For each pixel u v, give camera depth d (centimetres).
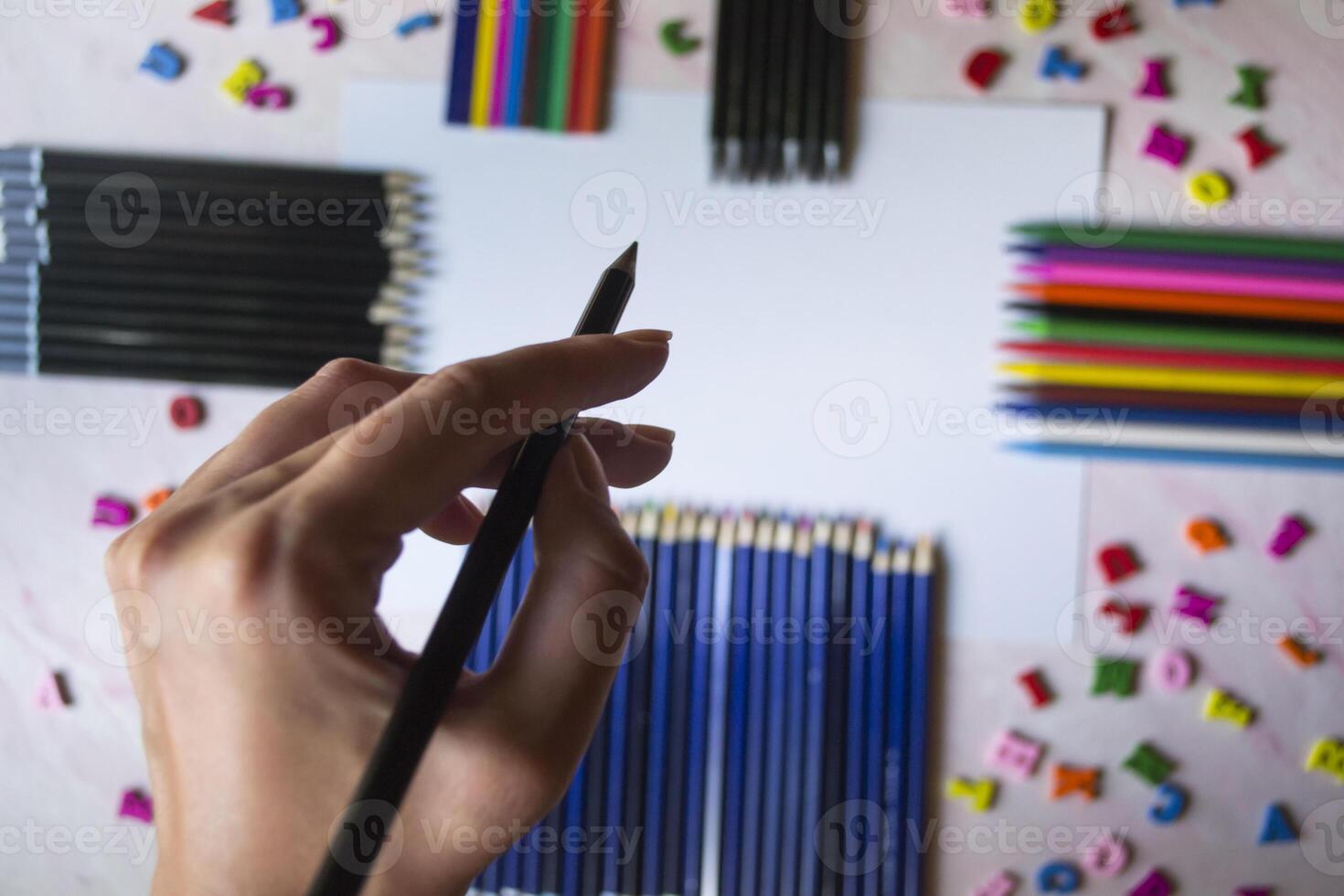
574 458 26
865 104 72
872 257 71
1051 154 71
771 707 70
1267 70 71
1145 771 71
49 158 73
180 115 75
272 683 21
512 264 73
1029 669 71
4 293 73
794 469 72
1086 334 70
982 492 71
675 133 72
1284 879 70
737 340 72
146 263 73
